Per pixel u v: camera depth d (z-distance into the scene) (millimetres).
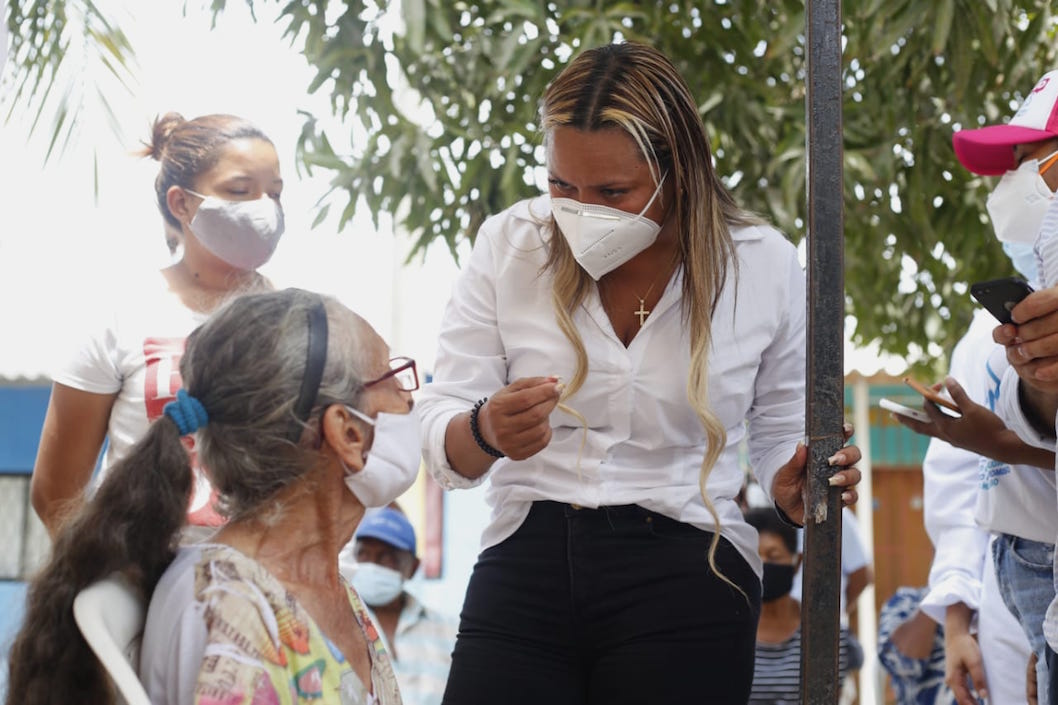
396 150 4734
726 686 2379
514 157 4582
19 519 9242
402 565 4855
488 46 4777
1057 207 2148
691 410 2385
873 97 4797
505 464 2471
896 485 10523
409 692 4727
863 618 8711
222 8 4270
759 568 2494
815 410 2023
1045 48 4910
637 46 2342
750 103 4797
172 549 1768
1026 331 2047
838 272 2010
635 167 2238
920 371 6277
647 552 2369
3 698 1739
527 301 2445
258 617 1666
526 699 2381
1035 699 2748
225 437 1762
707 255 2330
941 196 5152
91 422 2756
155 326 2752
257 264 2861
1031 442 2346
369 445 1830
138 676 1709
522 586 2410
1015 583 2678
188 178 2812
